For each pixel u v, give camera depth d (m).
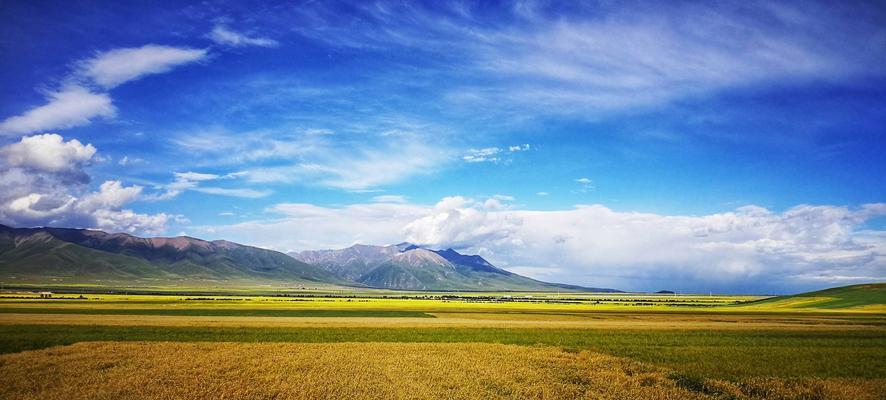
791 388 29.34
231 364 33.84
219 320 75.44
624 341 52.66
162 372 30.81
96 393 25.33
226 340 50.22
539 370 33.28
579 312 115.75
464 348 44.25
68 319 72.75
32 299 142.12
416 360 36.62
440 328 66.06
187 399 24.39
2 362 34.22
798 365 37.50
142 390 26.05
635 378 31.56
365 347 44.22
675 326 72.25
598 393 26.94
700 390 29.03
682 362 38.69
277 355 38.50
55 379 28.92
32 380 28.36
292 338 52.50
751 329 67.12
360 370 32.16
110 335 52.78
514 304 175.25
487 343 48.53
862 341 53.53
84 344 43.75
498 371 32.59
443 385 28.12
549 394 26.20
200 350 41.12
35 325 62.16
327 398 24.69
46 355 37.62
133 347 42.41
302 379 28.92
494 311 117.56
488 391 26.77
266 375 30.17
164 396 24.88
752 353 43.75
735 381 31.30
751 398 27.06
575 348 46.12
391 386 27.52
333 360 36.06
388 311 111.56
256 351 40.69
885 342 52.78
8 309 94.69
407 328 65.50
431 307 134.25
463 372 32.00
